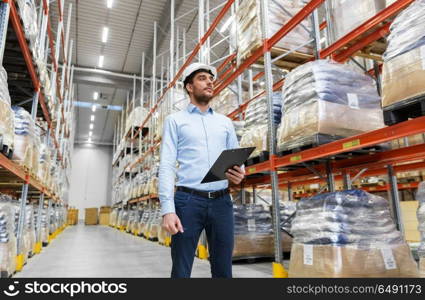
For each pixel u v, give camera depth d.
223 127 2.12
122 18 11.78
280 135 3.46
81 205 25.59
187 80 2.12
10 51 4.18
